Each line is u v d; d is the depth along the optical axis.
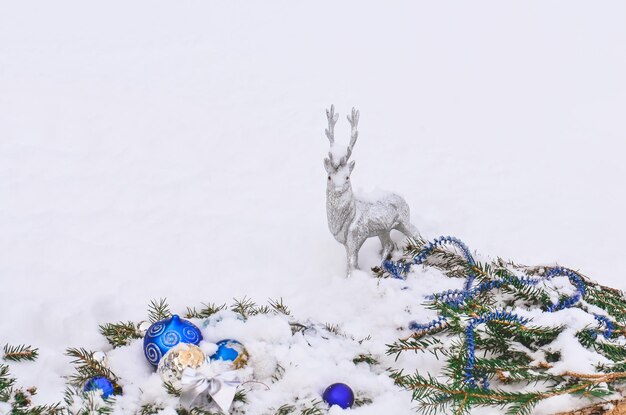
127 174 4.36
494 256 3.57
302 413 2.25
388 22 7.52
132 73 5.91
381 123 5.12
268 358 2.41
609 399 2.17
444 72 6.26
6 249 3.54
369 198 3.05
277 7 7.79
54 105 5.16
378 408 2.32
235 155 4.61
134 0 7.79
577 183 4.31
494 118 5.29
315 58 6.48
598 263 3.55
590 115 5.35
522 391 2.31
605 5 7.87
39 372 2.61
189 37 6.83
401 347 2.50
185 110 5.23
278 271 3.38
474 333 2.41
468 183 4.30
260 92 5.64
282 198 4.08
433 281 2.92
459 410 2.18
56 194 4.11
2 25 6.86
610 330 2.41
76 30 6.88
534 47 6.86
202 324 2.56
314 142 4.79
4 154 4.48
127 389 2.37
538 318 2.41
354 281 3.07
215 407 2.29
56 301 3.17
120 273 3.39
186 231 3.72
